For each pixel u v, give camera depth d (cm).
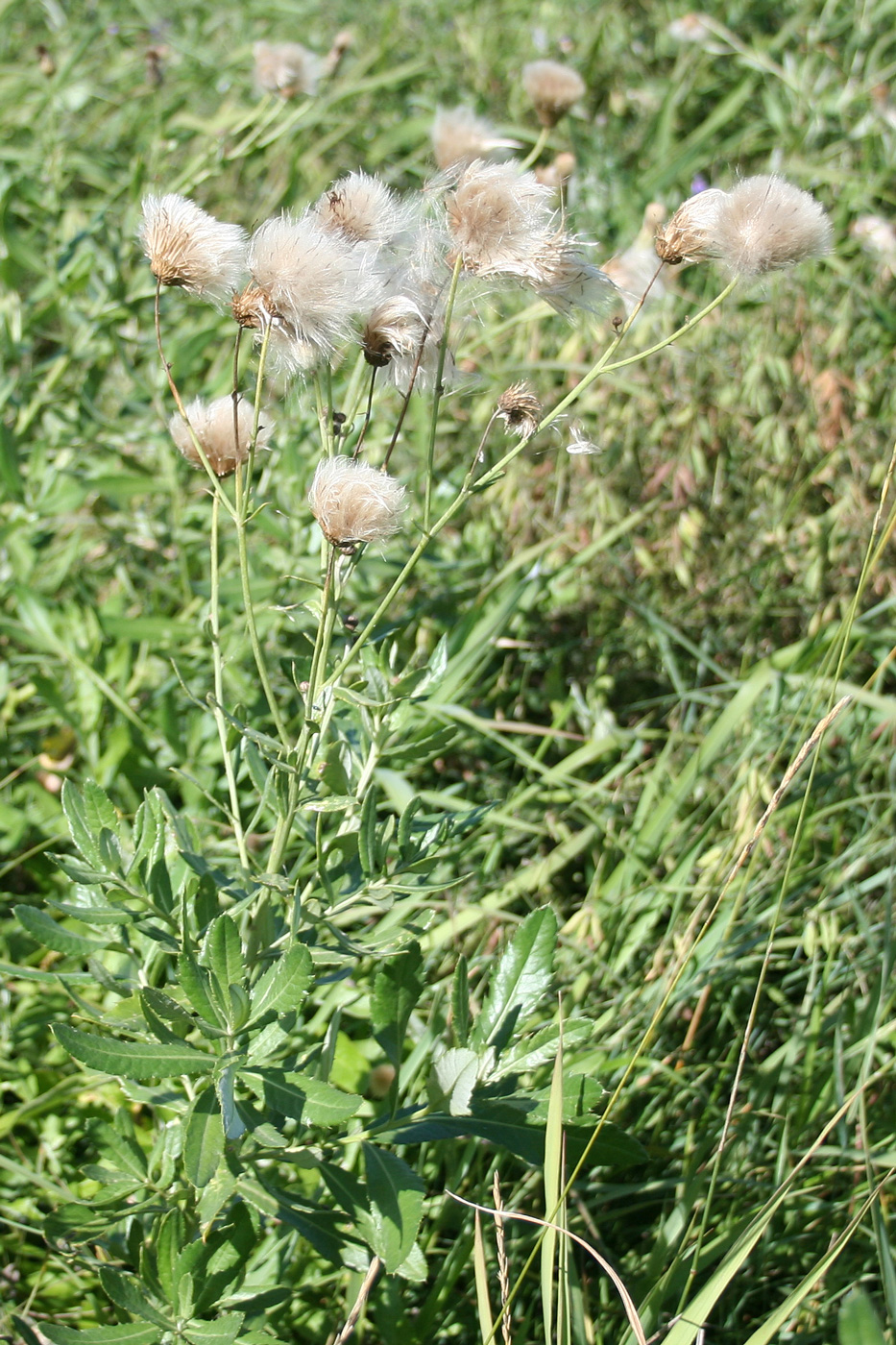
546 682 117
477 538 126
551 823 109
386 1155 83
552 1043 86
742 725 112
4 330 124
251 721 91
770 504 130
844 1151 93
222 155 147
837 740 114
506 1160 95
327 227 84
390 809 105
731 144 181
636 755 112
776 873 104
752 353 137
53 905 83
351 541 80
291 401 95
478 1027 87
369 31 215
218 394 126
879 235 153
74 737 109
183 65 207
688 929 97
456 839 94
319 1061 86
